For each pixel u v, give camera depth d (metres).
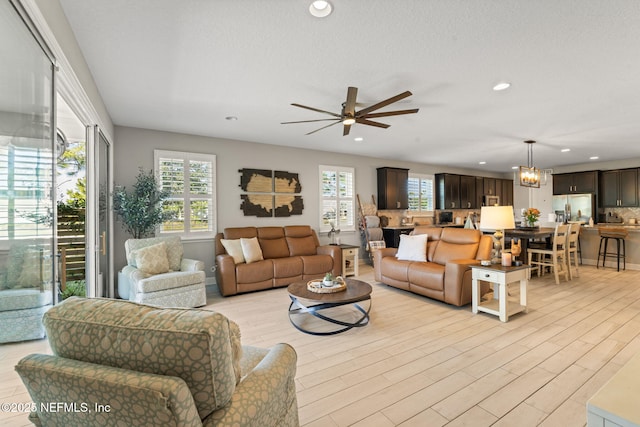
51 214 1.73
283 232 5.41
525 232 5.24
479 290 3.61
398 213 7.59
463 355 2.47
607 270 5.82
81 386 0.84
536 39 2.22
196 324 0.88
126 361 0.89
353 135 5.04
